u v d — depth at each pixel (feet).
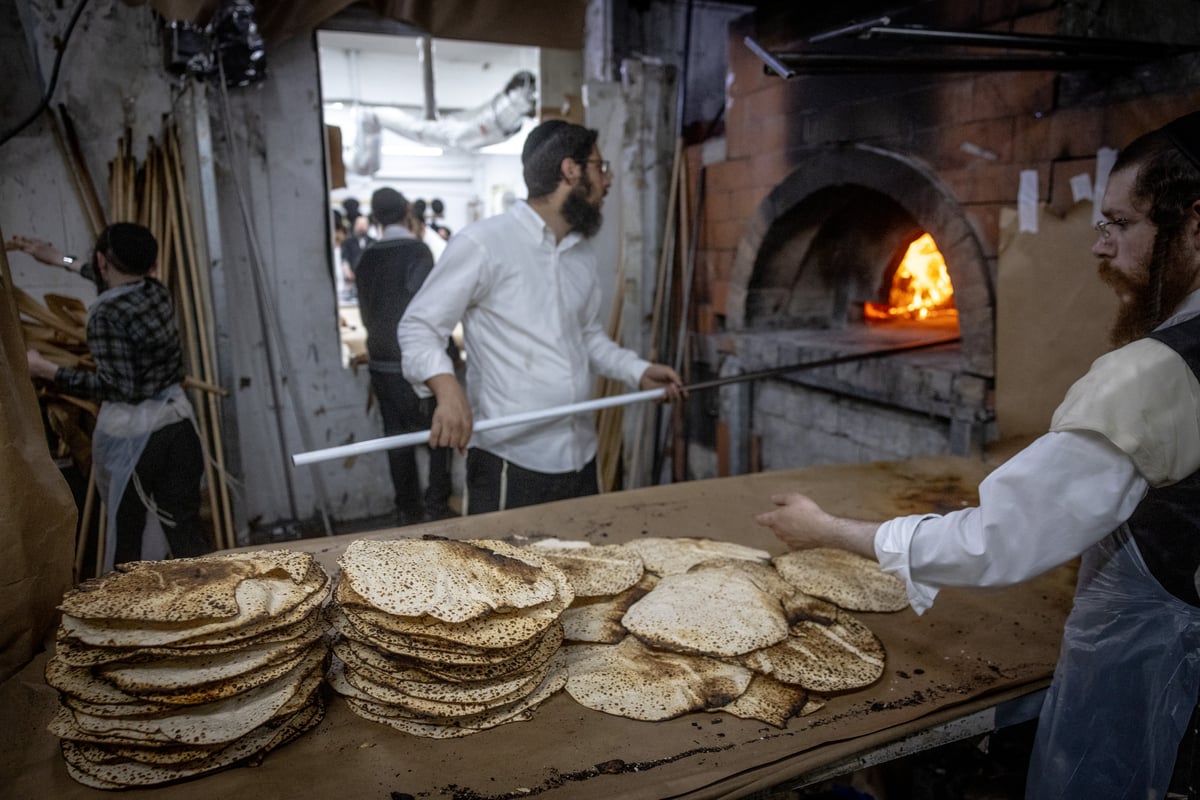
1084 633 3.78
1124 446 3.17
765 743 3.76
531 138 7.49
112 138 10.09
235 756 3.49
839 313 13.30
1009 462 3.62
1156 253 3.27
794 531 4.84
